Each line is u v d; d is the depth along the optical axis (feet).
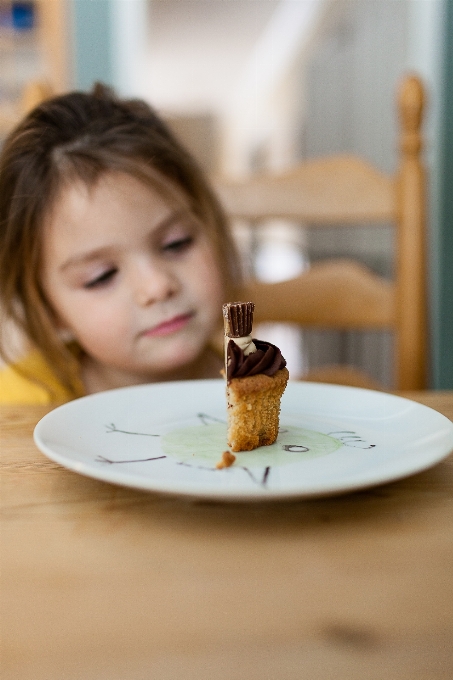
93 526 1.48
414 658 1.13
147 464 1.69
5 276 2.90
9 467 1.76
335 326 3.34
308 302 3.36
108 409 2.01
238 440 1.78
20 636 1.19
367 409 2.04
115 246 2.66
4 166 2.84
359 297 3.30
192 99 29.76
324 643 1.17
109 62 6.83
